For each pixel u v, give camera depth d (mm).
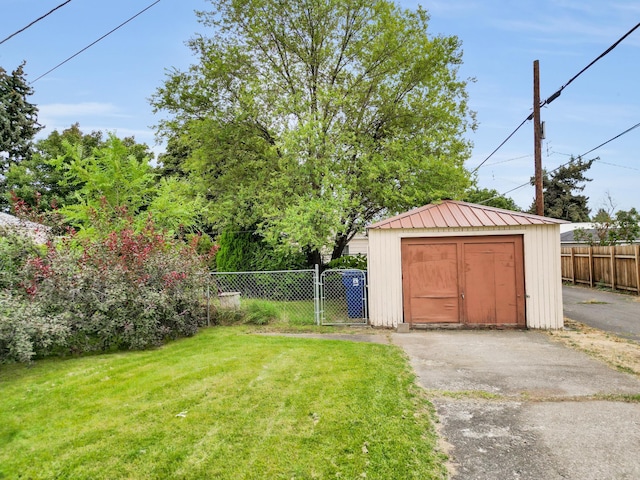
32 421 3824
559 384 4789
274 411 3922
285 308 9859
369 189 11688
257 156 13273
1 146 25391
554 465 2994
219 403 4145
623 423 3674
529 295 8477
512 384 4820
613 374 5145
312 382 4762
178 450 3193
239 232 13719
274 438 3367
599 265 15688
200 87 12070
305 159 11102
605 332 8062
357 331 8352
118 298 6609
